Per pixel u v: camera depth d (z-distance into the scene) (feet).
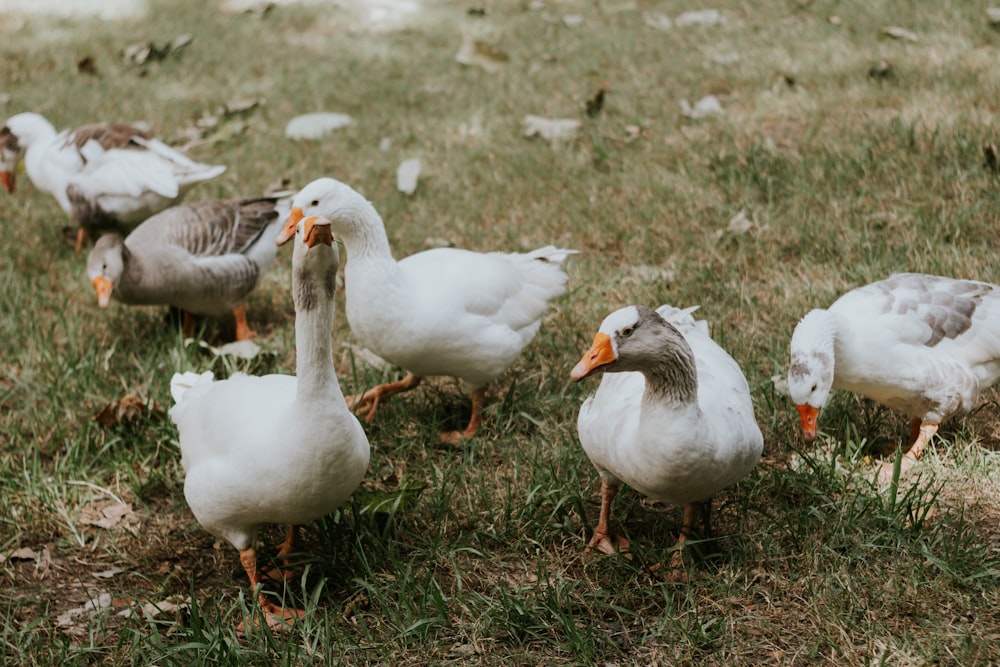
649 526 12.55
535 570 11.89
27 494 13.52
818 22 29.81
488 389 15.85
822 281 17.21
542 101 26.71
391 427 14.85
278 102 28.60
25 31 36.04
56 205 23.91
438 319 13.71
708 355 11.87
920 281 13.33
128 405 14.83
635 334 10.12
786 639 10.34
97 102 29.04
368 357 16.75
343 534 12.32
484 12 35.01
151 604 11.54
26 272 20.45
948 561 10.91
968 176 19.74
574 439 13.93
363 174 23.86
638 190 21.27
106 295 16.51
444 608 10.87
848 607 10.54
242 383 11.68
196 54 32.78
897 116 22.11
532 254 15.23
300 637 10.94
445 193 22.45
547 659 10.39
